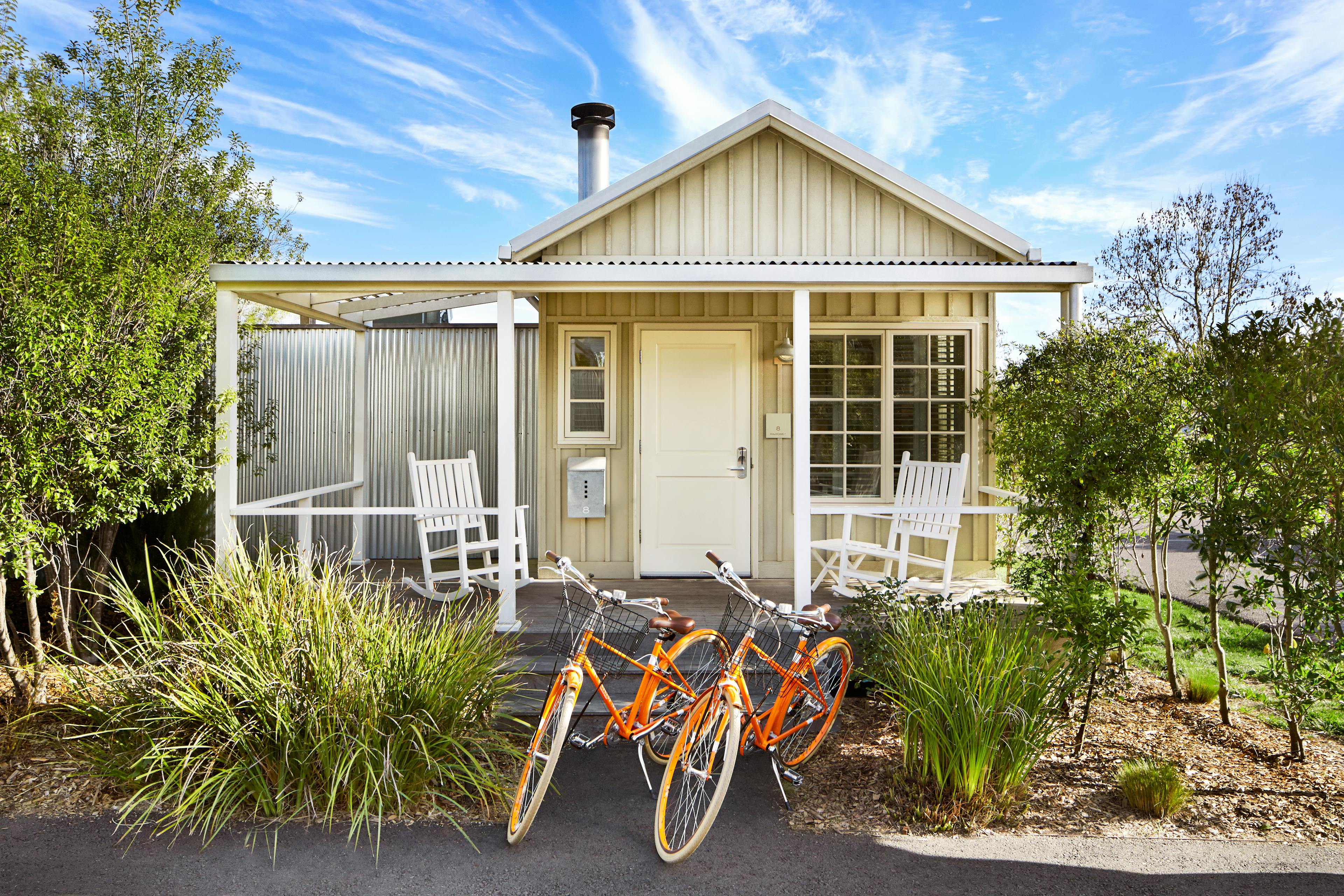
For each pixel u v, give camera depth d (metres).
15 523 4.02
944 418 7.51
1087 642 4.11
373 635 3.84
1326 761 4.14
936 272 5.64
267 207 7.54
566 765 4.15
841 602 6.41
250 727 3.48
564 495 7.54
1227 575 8.06
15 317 3.99
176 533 6.32
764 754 4.30
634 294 7.49
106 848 3.18
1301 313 3.77
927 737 3.59
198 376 5.14
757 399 7.51
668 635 3.85
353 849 3.20
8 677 4.79
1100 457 4.44
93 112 6.38
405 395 9.21
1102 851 3.24
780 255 7.32
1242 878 3.02
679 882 2.99
